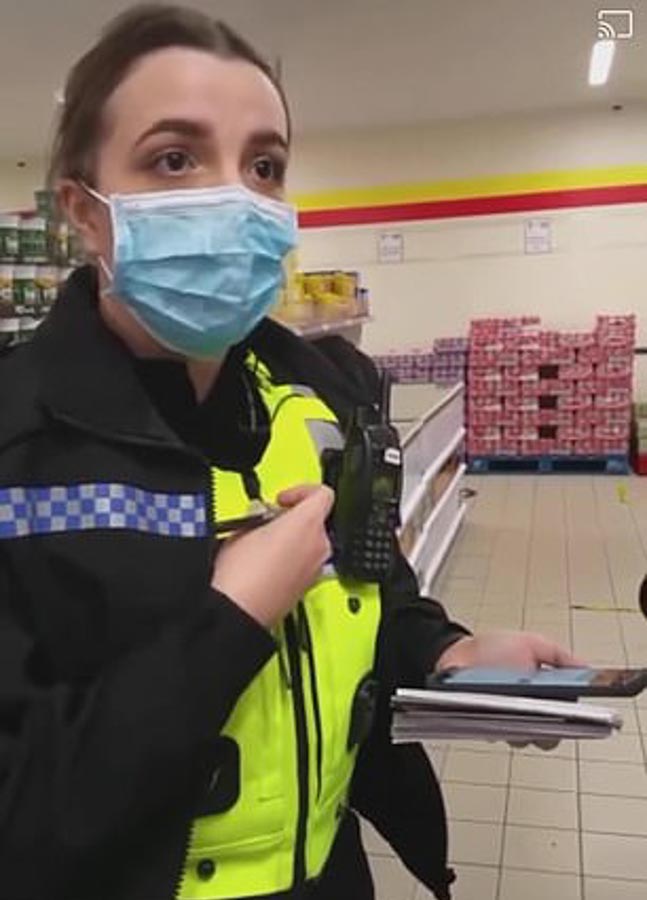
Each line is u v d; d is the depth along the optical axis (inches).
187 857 32.3
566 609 189.6
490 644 44.2
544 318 367.6
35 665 31.0
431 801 46.1
